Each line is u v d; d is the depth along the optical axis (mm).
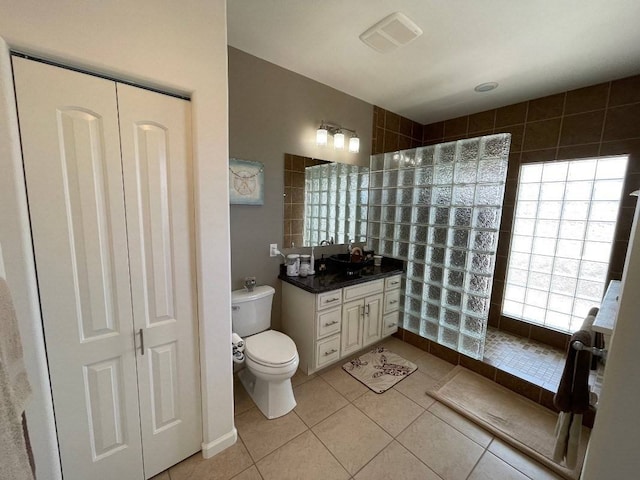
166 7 1062
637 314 585
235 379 2117
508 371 2084
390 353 2533
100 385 1127
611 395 629
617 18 1454
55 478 1037
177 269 1247
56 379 1025
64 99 943
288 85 2162
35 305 945
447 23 1548
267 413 1726
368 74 2186
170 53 1087
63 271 998
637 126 2084
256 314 2006
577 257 2465
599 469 656
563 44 1714
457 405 1854
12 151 859
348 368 2277
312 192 2436
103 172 1040
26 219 911
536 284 2705
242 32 1685
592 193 2355
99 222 1054
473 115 2996
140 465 1269
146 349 1219
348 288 2199
